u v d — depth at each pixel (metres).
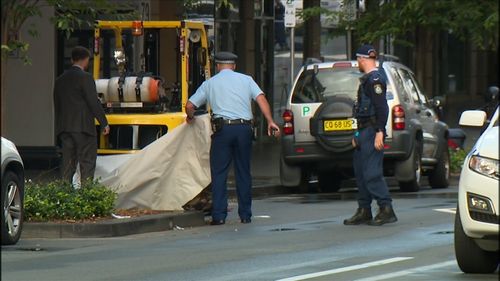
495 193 40.03
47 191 56.03
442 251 48.06
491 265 42.19
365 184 57.38
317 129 73.88
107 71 82.19
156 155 59.03
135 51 68.81
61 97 60.75
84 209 55.28
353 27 96.94
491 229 40.06
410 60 153.12
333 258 46.41
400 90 74.56
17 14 59.69
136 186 59.03
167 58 70.06
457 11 93.94
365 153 57.22
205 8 100.06
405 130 73.62
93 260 46.41
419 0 92.25
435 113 80.94
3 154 49.31
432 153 79.38
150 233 55.50
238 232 55.59
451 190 79.38
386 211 57.50
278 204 69.75
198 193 59.22
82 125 60.44
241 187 59.59
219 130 58.66
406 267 43.94
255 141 116.75
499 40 106.88
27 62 61.84
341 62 75.00
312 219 60.94
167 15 101.25
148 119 63.41
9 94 90.06
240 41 118.06
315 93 74.88
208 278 41.75
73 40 93.88
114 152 63.78
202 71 67.25
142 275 42.53
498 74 186.25
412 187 76.38
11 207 50.47
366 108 57.12
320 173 81.50
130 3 83.62
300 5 84.88
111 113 64.31
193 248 49.78
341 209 66.00
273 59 123.00
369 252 48.03
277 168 91.81
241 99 58.91
